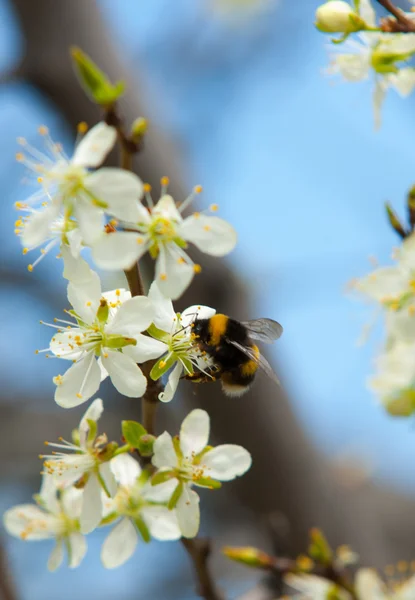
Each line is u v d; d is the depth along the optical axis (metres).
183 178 0.55
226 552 0.46
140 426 0.42
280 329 0.48
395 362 0.46
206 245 0.41
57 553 0.44
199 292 0.54
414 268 0.44
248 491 0.55
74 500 0.44
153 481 0.42
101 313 0.41
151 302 0.41
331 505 0.55
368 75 0.46
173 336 0.42
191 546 0.44
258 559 0.46
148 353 0.41
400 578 0.52
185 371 0.44
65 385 0.41
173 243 0.41
